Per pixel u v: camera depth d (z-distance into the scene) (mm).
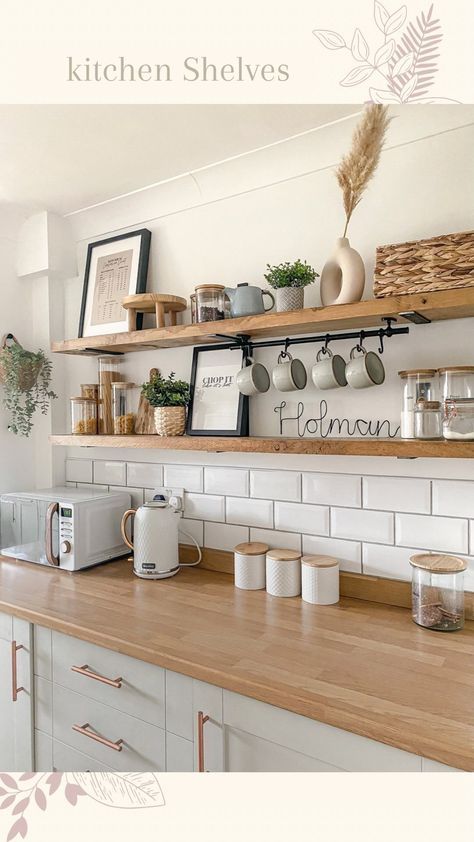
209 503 1996
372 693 1087
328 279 1545
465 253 1255
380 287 1369
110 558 2092
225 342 1902
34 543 2074
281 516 1816
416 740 942
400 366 1573
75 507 1943
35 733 1582
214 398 1901
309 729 1086
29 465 2479
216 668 1192
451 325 1490
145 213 2141
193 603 1624
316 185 1738
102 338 1981
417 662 1226
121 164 1876
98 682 1429
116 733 1387
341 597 1666
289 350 1784
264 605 1608
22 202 2195
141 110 1535
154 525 1867
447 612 1407
